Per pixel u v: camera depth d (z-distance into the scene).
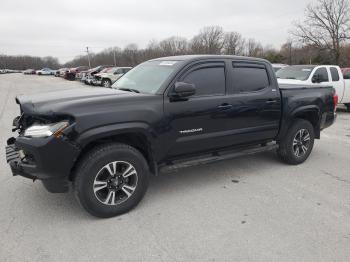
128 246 3.22
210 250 3.15
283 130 5.32
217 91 4.50
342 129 9.01
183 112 4.12
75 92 4.21
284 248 3.19
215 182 4.82
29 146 3.39
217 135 4.49
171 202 4.15
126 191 3.82
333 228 3.56
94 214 3.66
